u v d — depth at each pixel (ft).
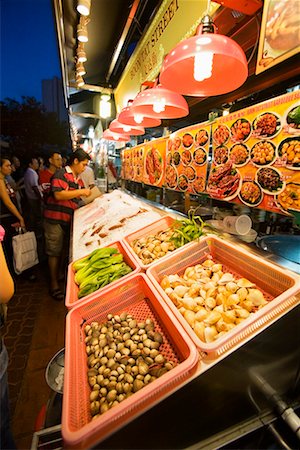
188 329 3.40
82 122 28.96
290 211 4.17
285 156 4.14
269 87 6.35
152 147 10.16
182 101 5.63
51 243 11.71
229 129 5.44
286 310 3.32
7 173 13.42
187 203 8.09
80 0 6.73
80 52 9.96
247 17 5.05
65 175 11.56
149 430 2.68
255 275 4.54
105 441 2.40
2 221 13.52
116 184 21.45
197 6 5.83
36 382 7.31
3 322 5.15
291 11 3.68
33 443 3.75
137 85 11.59
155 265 5.07
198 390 2.89
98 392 3.25
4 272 4.37
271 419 3.85
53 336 9.28
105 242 7.23
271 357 3.45
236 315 3.64
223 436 3.56
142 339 3.84
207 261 5.35
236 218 6.11
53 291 11.86
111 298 4.68
